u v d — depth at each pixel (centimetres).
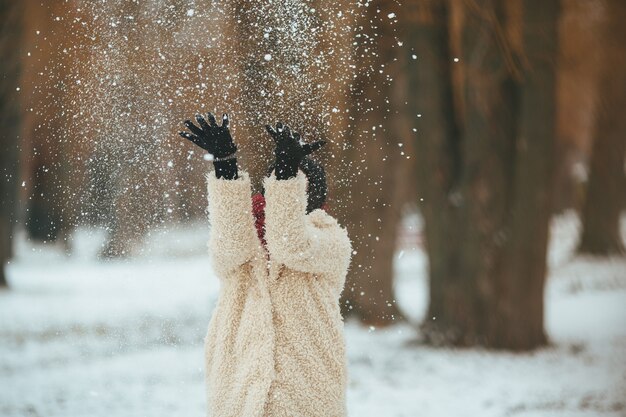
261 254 520
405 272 3803
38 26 1883
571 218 7025
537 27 1680
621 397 1233
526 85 1703
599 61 2527
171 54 770
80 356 1623
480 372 1481
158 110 797
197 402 1187
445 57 1784
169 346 1762
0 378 1387
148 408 1142
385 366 1528
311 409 503
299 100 724
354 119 1814
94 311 2347
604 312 2356
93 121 829
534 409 1160
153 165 831
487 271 1733
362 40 1553
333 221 544
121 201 862
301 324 513
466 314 1747
